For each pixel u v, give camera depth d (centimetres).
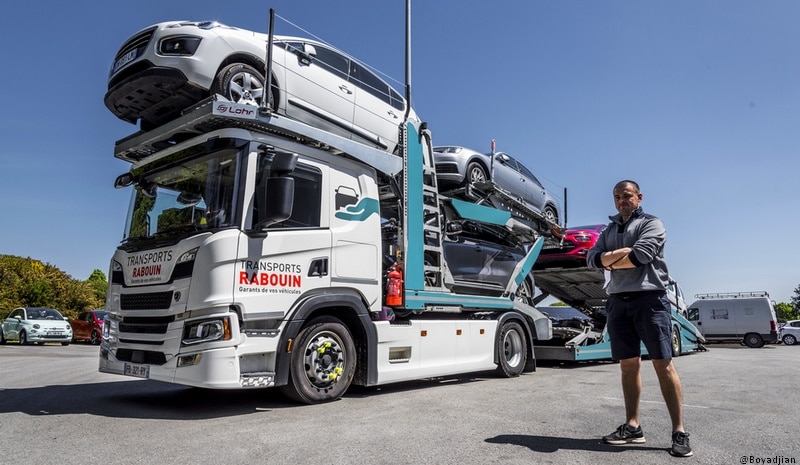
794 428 449
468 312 845
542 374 919
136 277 565
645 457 353
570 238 1159
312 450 370
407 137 734
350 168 643
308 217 582
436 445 384
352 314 620
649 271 381
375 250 648
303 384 557
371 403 575
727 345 2589
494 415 502
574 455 357
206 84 585
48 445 384
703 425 461
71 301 3319
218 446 382
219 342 489
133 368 550
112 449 373
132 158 661
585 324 1158
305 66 685
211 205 536
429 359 713
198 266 502
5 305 2967
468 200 912
